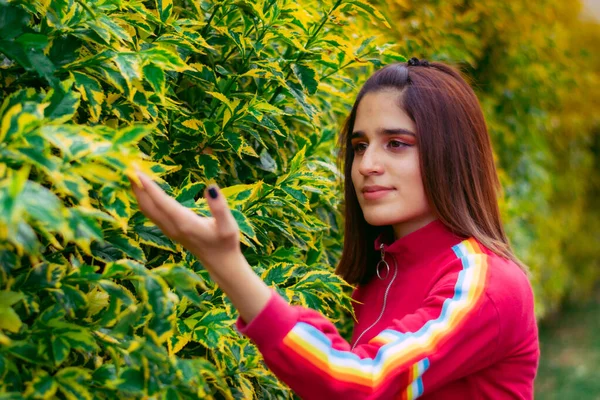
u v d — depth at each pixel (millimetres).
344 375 961
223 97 1223
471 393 1199
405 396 1034
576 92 5227
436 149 1311
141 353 832
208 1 1380
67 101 843
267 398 1287
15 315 738
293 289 1226
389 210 1329
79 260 947
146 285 803
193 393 870
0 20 833
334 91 1589
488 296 1139
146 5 1318
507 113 4078
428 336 1066
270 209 1352
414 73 1369
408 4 2848
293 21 1371
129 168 753
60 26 952
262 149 1473
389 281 1461
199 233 870
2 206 606
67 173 737
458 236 1337
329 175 1728
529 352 1259
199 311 1115
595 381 5148
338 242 1790
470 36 3260
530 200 4199
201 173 1295
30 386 762
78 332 810
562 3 5168
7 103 817
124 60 933
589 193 7434
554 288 5234
